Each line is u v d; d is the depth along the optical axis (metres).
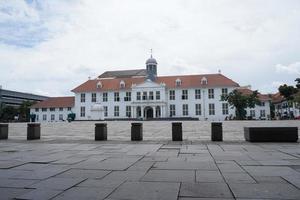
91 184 6.19
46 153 11.18
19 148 12.97
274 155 10.07
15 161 9.23
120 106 79.00
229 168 7.78
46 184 6.22
